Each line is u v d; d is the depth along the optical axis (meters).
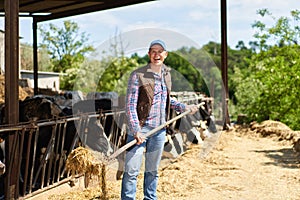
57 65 27.42
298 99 13.56
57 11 10.87
